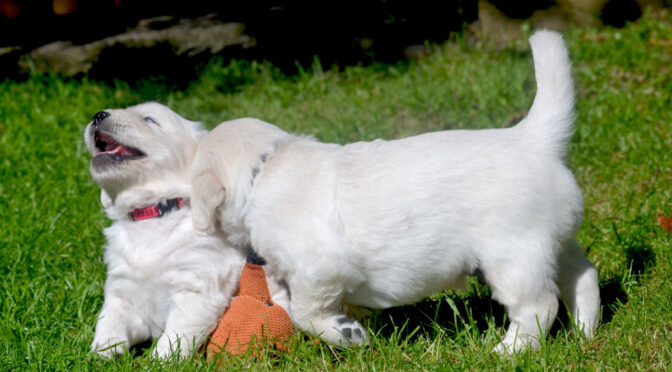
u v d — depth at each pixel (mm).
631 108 6090
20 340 3574
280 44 8539
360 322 3738
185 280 3574
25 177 5637
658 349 3246
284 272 3389
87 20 8570
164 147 3758
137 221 3754
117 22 8578
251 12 8664
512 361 3094
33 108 7137
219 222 3617
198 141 3957
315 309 3340
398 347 3398
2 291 4051
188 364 3232
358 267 3295
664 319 3457
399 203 3223
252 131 3572
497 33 8477
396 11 8719
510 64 7496
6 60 8164
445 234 3219
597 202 4941
